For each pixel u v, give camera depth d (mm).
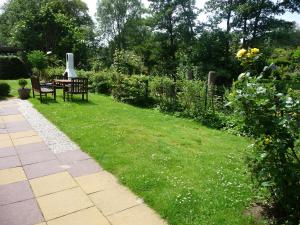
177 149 6219
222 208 3787
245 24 24812
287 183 3184
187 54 26812
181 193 4156
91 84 16109
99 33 47688
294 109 2920
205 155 5887
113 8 46156
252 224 3432
